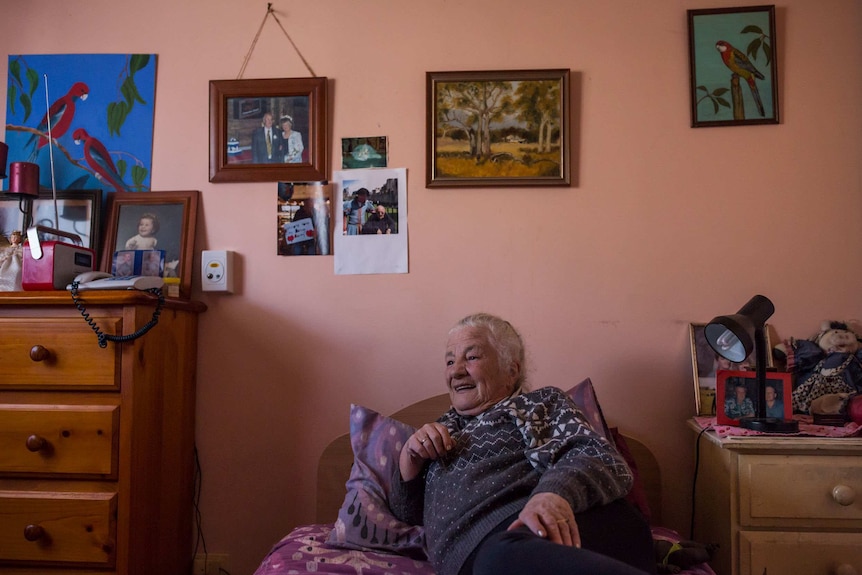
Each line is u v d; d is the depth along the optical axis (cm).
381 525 153
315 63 202
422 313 196
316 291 199
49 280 166
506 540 97
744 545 151
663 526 188
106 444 156
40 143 205
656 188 194
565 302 194
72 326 159
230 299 200
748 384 168
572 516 109
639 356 192
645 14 197
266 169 200
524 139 195
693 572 139
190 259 197
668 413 190
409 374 196
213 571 195
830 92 192
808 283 190
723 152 193
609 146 195
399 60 201
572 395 175
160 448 173
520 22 199
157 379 171
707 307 192
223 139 201
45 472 158
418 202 198
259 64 203
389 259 197
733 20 193
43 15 208
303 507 195
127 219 201
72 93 206
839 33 193
